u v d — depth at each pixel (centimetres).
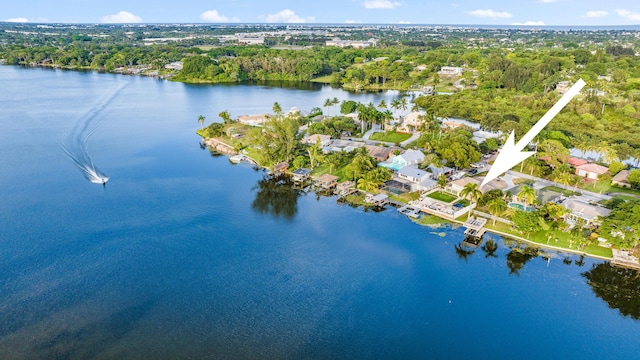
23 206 13588
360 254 11019
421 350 7988
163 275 10131
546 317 8819
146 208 13650
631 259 10400
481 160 17238
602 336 8325
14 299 9206
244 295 9425
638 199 13338
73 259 10725
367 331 8419
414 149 18100
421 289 9650
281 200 14362
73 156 18525
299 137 18250
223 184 15750
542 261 10681
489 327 8544
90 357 7650
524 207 12600
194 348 7912
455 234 11944
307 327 8494
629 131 19412
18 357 7631
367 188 14400
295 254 11031
